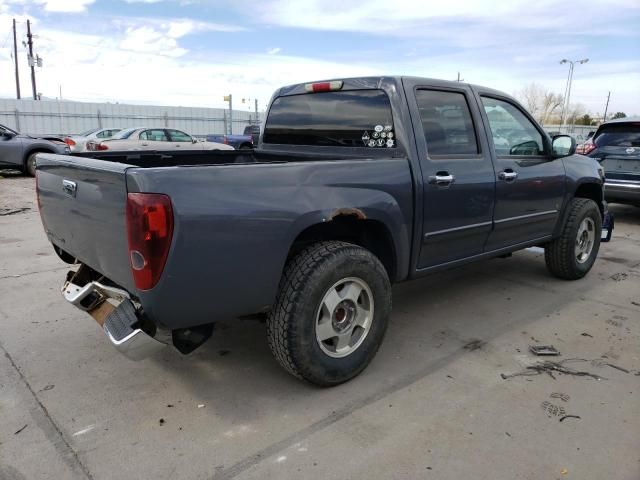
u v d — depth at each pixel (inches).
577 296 190.9
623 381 127.6
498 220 161.5
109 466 95.1
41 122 1155.9
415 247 137.5
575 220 196.4
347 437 104.0
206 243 96.2
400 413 112.6
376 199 122.6
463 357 140.1
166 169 92.7
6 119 1115.3
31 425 107.1
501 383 126.1
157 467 95.0
